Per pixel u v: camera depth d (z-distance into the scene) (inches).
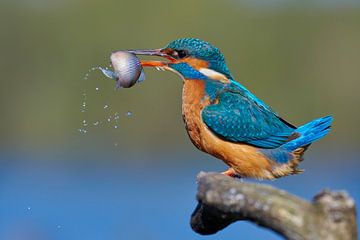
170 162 1228.5
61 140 1302.9
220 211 268.1
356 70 1389.0
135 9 1411.2
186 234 968.3
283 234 244.4
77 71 1374.3
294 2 1465.3
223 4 1437.0
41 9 1425.9
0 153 1290.6
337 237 237.9
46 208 1049.5
